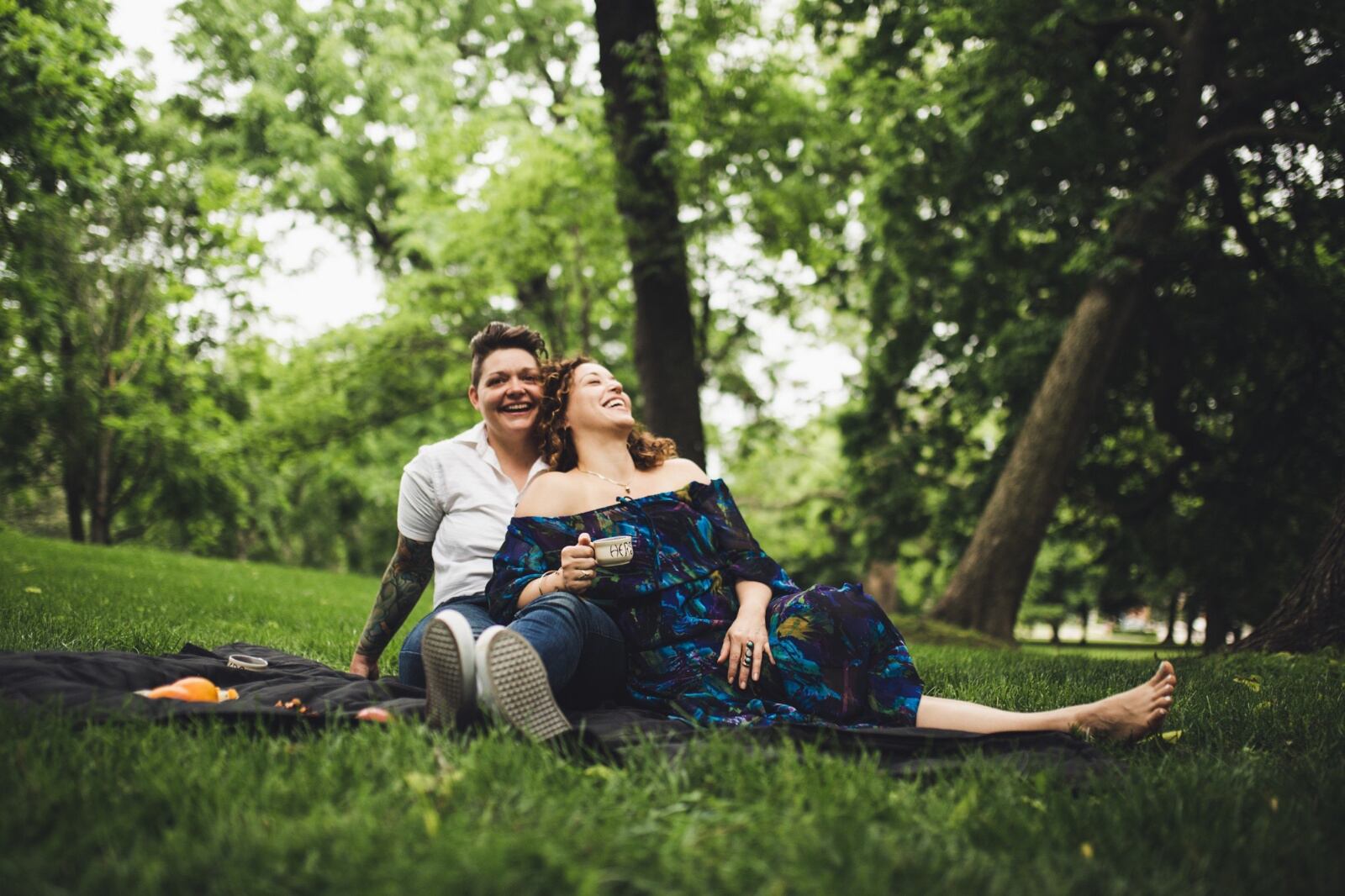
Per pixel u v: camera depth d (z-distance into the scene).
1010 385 13.95
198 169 20.81
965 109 12.58
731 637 3.15
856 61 13.99
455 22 23.88
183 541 26.53
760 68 13.76
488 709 2.61
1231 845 2.01
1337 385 12.62
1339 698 4.39
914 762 2.55
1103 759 2.65
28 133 10.94
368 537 28.42
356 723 2.70
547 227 18.56
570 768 2.29
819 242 16.25
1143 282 11.80
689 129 13.30
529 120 23.22
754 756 2.39
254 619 7.29
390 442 23.83
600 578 3.22
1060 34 11.35
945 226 14.38
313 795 2.06
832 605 3.12
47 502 26.97
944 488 16.67
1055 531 15.98
